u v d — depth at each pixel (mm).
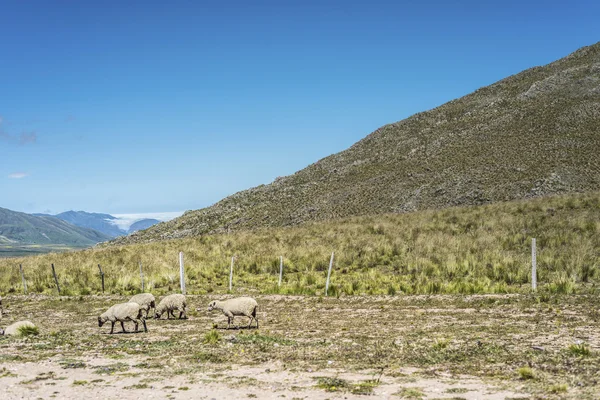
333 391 7516
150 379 8648
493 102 107375
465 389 7379
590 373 7996
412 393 7195
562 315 14250
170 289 26891
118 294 25938
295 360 9852
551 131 80938
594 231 29766
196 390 7852
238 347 11188
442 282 23375
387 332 12758
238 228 81625
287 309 18484
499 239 31031
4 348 12180
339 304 19156
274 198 93562
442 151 88562
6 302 24922
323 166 105625
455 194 66750
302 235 42688
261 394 7484
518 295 18500
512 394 7043
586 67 106750
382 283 24641
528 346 10250
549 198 43625
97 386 8273
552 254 25703
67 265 35656
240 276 30344
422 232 36625
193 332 13883
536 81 110688
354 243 35188
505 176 67625
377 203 73062
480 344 10586
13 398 7637
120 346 11938
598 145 69750
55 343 12641
